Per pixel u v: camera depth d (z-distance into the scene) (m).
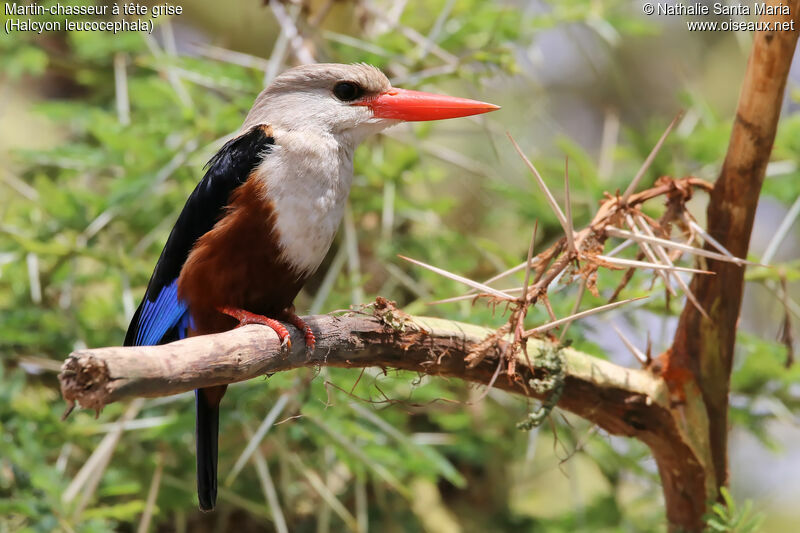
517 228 10.41
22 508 6.93
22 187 9.23
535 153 10.93
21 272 9.07
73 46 10.75
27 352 8.62
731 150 5.62
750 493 11.06
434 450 8.62
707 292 5.79
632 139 9.96
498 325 7.31
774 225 13.56
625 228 5.79
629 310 8.24
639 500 9.18
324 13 9.15
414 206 9.47
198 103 10.34
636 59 13.73
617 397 5.74
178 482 8.05
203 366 4.11
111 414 8.49
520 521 9.88
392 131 9.27
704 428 5.88
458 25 10.52
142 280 9.01
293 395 7.11
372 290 9.75
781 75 5.29
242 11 12.11
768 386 8.52
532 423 5.46
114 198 8.48
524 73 9.96
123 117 9.58
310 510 9.27
